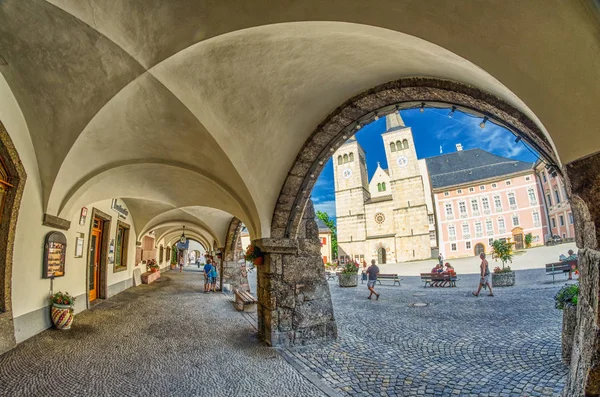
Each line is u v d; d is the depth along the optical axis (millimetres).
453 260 36750
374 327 7309
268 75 4367
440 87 3332
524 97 1830
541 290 11742
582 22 1433
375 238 46969
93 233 9719
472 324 7250
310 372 4430
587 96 1517
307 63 4098
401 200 45000
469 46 2029
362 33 2916
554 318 7289
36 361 4402
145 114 4957
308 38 3496
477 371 4375
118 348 5262
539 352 5004
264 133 5391
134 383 3900
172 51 3756
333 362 4859
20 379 3811
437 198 48688
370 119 5113
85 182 6258
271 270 5961
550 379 3973
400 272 28922
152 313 8414
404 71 3586
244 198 6277
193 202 9250
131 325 6926
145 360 4758
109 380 3947
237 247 14805
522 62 1766
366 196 52000
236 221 14242
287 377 4234
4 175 4934
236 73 4285
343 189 50719
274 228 6133
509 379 4043
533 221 41969
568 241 32031
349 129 5422
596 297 1539
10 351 4688
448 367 4578
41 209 5781
